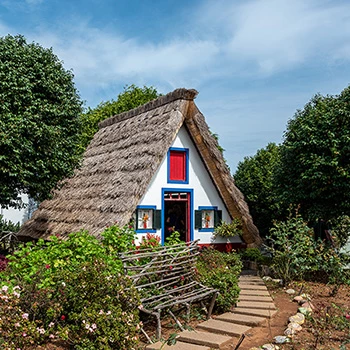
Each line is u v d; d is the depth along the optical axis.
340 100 10.86
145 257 7.57
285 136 11.73
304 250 10.20
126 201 10.41
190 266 7.95
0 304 5.46
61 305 5.77
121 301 5.89
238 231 12.83
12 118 10.02
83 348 5.23
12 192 10.95
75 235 7.57
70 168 11.84
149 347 5.86
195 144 12.64
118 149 13.56
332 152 10.06
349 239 10.76
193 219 12.45
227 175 12.66
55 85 11.20
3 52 10.55
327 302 8.15
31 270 6.54
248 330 6.53
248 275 11.32
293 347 5.77
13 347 5.07
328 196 10.55
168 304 6.65
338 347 5.78
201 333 6.46
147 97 22.23
